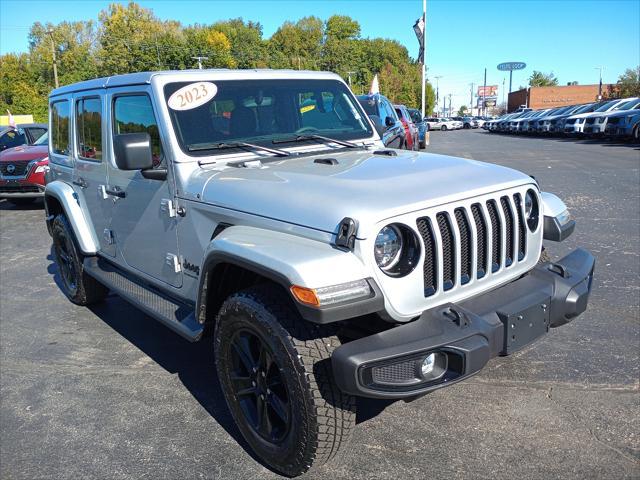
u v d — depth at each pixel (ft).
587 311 15.21
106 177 14.03
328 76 14.12
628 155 54.13
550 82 338.75
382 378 7.98
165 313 11.84
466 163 10.78
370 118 14.80
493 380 11.98
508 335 8.86
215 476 9.53
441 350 8.09
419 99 287.89
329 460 8.99
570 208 28.68
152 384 12.82
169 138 11.25
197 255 11.03
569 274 10.30
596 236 22.79
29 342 15.48
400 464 9.52
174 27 262.88
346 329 8.98
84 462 10.08
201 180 10.78
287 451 8.87
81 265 16.74
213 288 9.98
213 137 11.71
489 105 373.81
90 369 13.70
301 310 7.71
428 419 10.76
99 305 18.26
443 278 8.89
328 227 8.33
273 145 12.21
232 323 9.30
